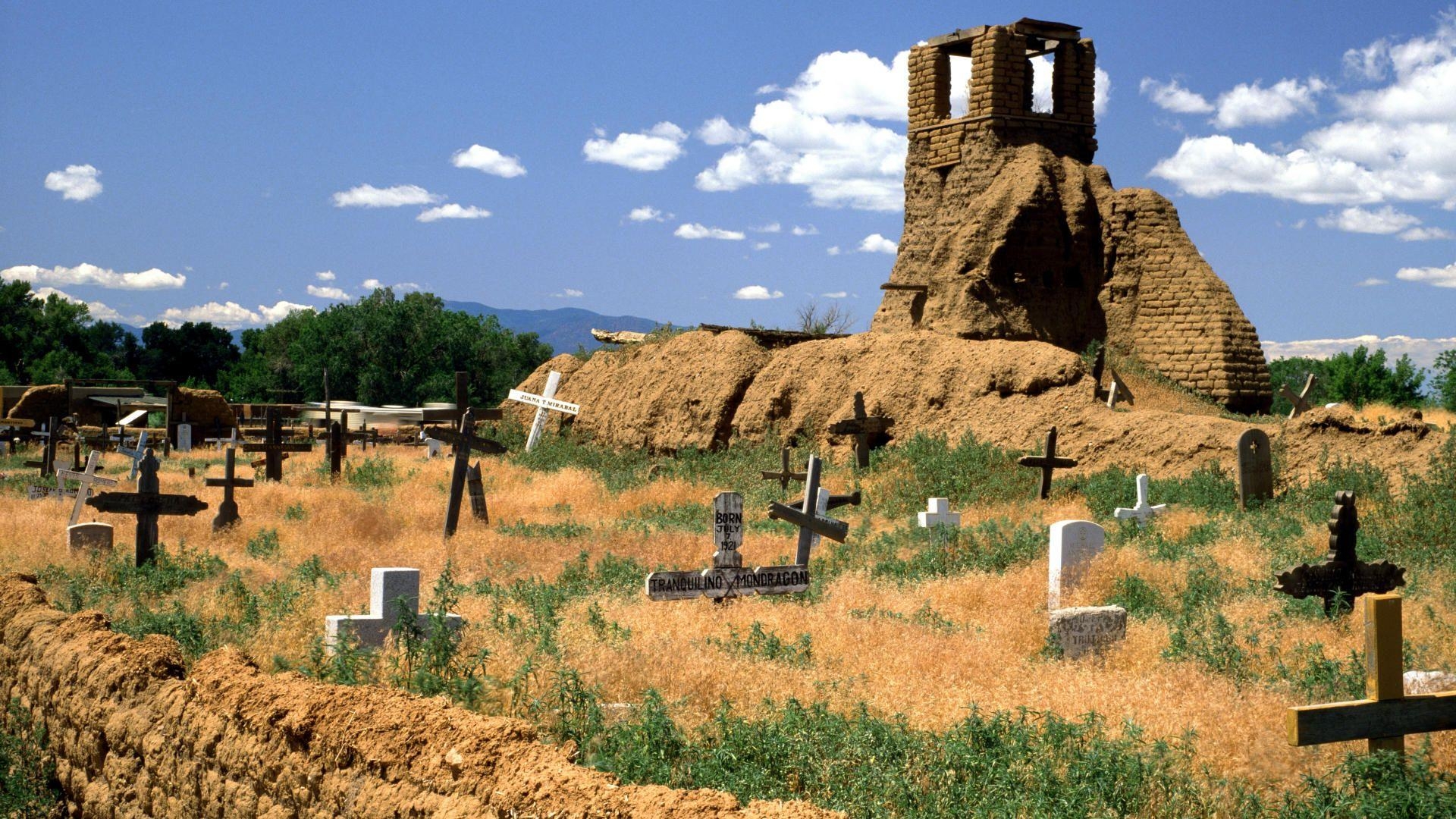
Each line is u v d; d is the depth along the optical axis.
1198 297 41.81
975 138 44.38
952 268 43.19
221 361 120.31
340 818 6.52
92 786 8.51
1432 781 6.80
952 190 44.81
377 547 19.11
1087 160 45.38
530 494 28.55
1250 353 41.53
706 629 12.27
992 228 42.66
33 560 16.72
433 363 93.25
